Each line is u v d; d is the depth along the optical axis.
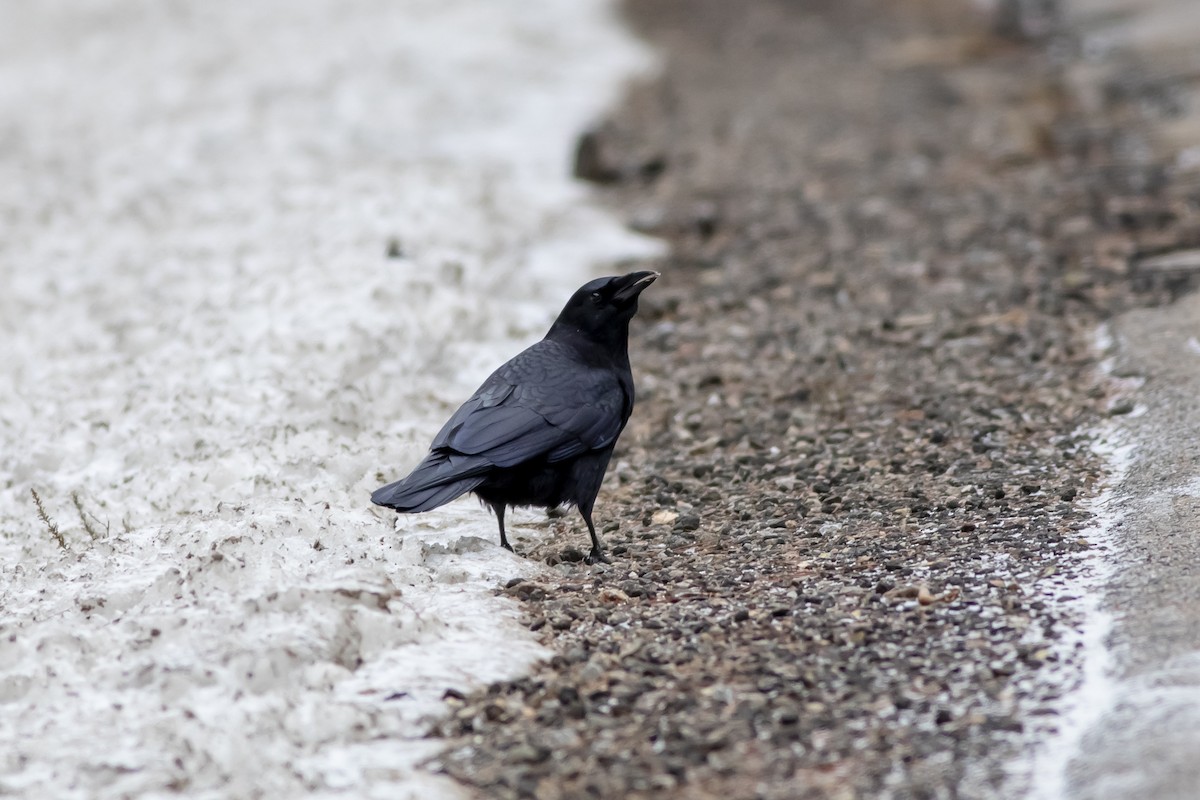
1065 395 13.20
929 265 18.00
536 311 16.92
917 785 6.98
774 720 7.77
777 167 24.69
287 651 8.22
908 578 9.62
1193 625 8.12
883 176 23.27
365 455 12.15
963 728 7.51
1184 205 19.34
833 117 28.45
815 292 17.53
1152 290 15.77
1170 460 10.97
